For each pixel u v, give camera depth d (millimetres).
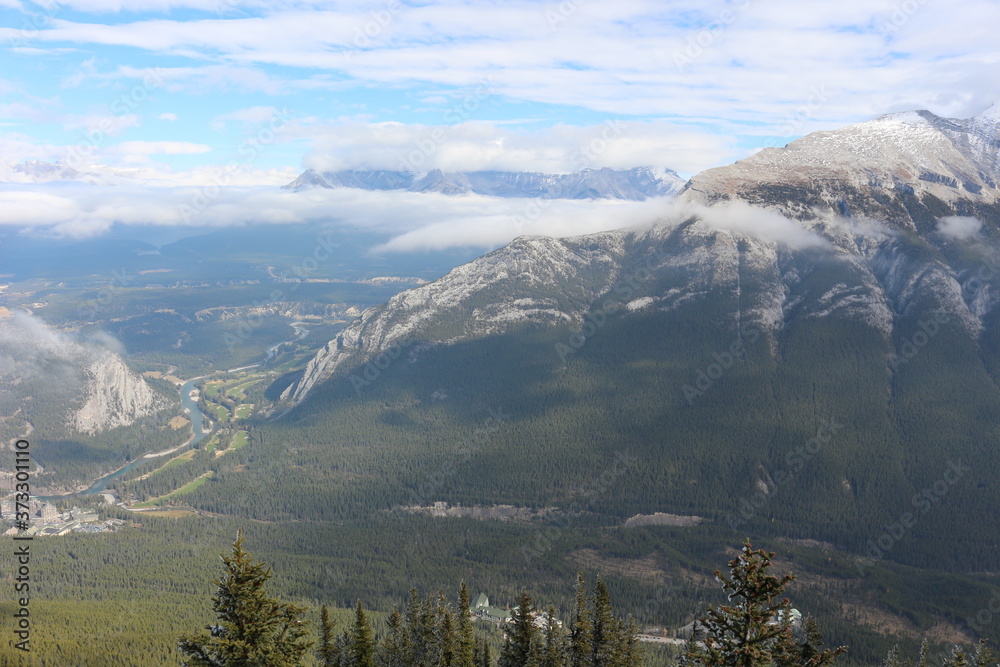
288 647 69000
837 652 70062
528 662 121250
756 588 63562
